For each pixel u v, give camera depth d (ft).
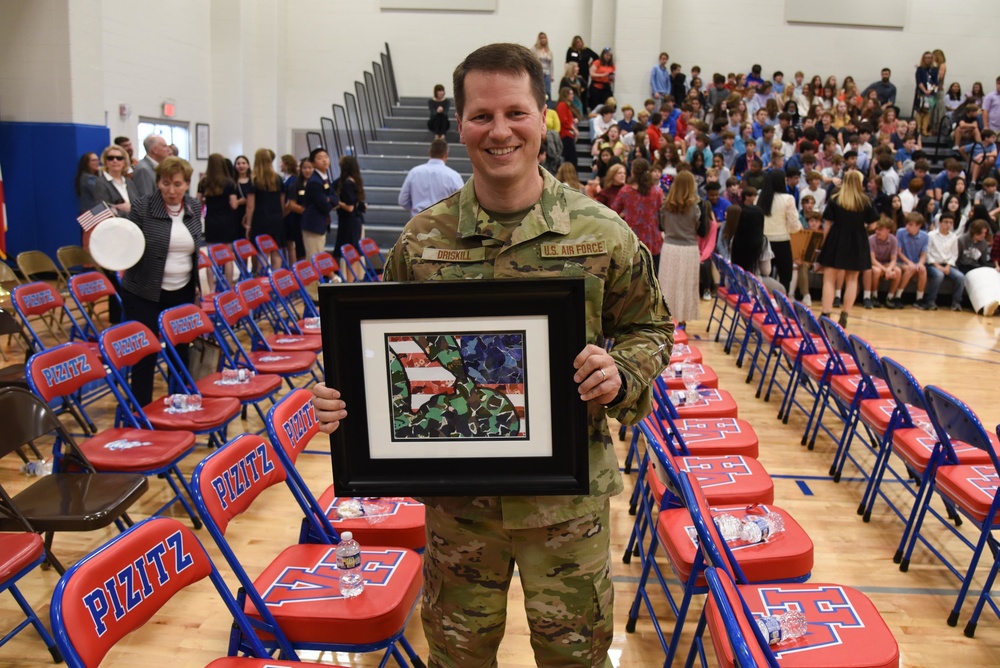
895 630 9.48
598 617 5.38
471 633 5.44
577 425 4.76
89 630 4.94
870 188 35.81
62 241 30.81
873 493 12.37
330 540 8.21
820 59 49.03
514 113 4.69
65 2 29.55
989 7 48.49
